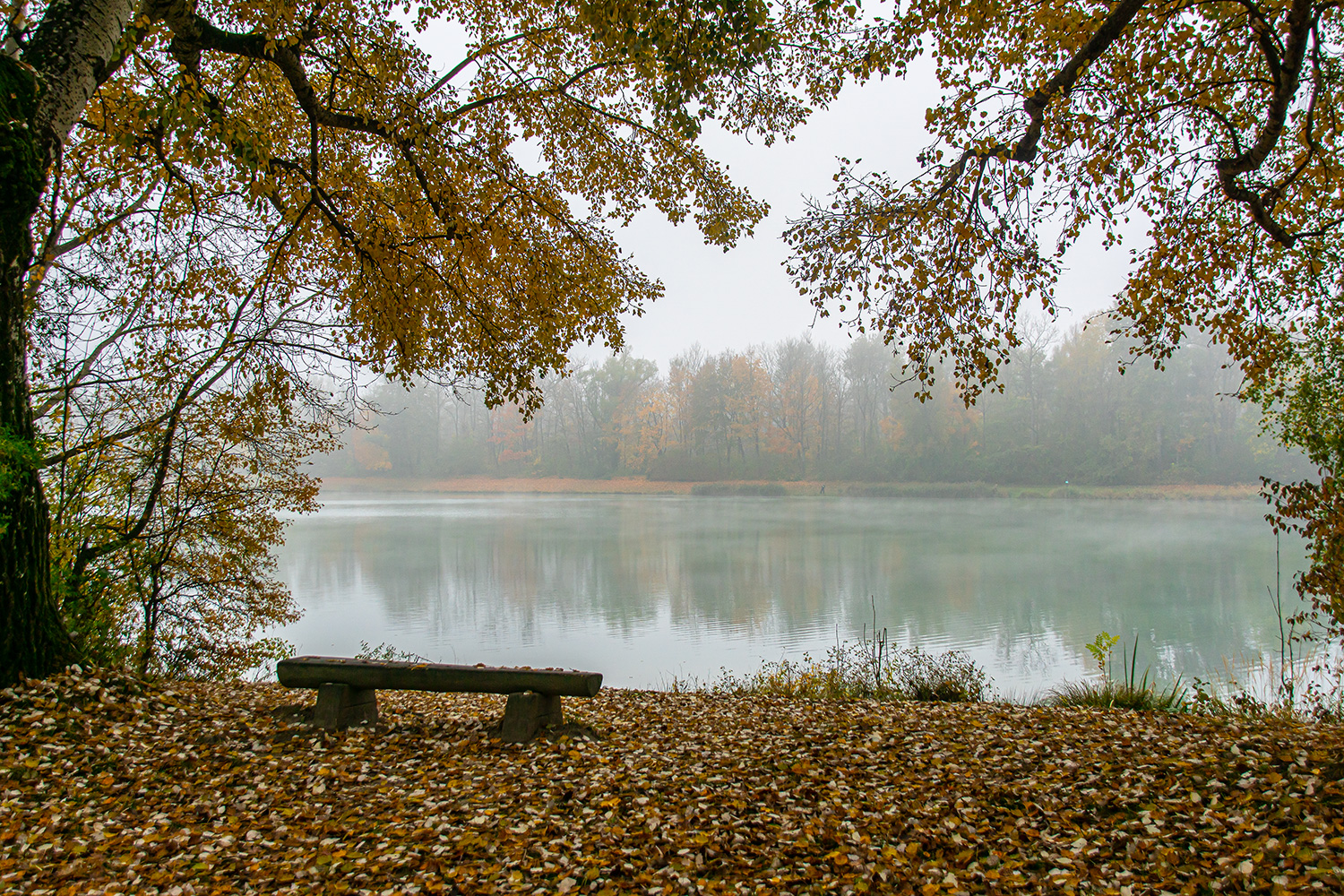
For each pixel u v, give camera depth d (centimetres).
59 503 870
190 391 939
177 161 752
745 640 1617
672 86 629
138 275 855
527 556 3025
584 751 500
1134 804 382
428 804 405
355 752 491
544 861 338
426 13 812
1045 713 645
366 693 570
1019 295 655
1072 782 422
